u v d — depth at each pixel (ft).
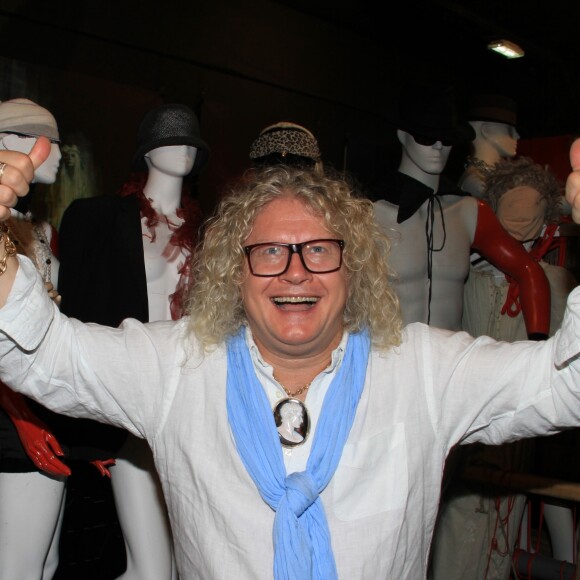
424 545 5.52
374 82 22.81
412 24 22.72
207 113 18.69
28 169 4.48
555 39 24.31
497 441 5.50
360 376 5.42
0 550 7.90
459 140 10.77
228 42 19.02
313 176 5.73
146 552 8.61
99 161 17.07
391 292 5.68
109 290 8.55
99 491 12.19
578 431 13.37
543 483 9.29
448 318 10.96
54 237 9.02
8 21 15.48
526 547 11.69
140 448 8.58
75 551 11.84
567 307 4.74
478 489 10.27
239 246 5.57
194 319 5.68
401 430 5.34
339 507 5.20
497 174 12.12
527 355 5.22
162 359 5.59
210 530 5.27
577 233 12.13
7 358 5.13
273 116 20.33
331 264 5.39
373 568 5.16
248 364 5.45
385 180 11.08
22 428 7.69
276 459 5.18
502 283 11.61
